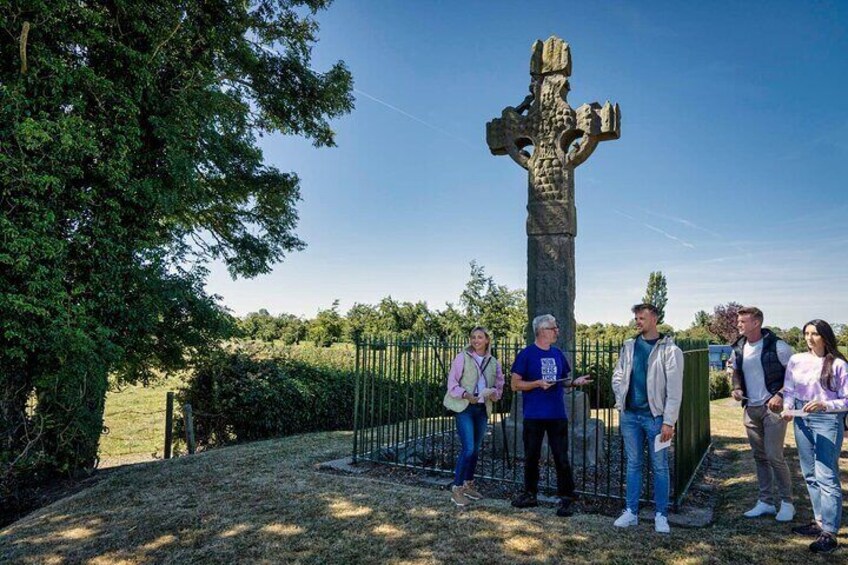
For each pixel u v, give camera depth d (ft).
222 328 36.32
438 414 37.42
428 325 63.77
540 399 16.76
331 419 43.86
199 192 35.58
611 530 14.98
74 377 24.13
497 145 26.40
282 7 42.34
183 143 29.35
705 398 25.95
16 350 21.90
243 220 44.29
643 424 15.38
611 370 18.13
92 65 26.07
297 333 114.52
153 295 29.71
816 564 12.79
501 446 23.79
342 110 45.47
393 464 22.59
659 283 167.22
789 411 14.42
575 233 25.36
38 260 22.65
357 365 24.13
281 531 15.62
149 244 27.81
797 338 83.56
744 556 13.28
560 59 25.26
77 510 18.45
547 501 17.53
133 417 44.57
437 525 15.56
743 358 16.56
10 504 22.91
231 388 38.14
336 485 19.97
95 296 25.70
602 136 24.06
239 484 20.58
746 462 24.25
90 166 25.11
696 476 21.85
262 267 44.27
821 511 13.75
